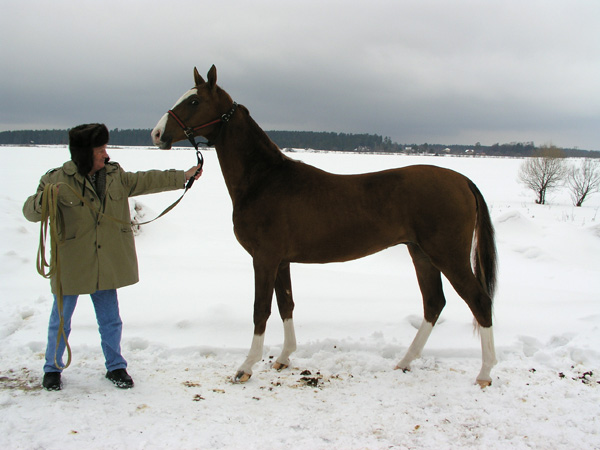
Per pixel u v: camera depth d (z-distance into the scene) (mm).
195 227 11258
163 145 3508
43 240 2936
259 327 3412
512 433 2666
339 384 3320
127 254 3201
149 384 3256
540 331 4141
